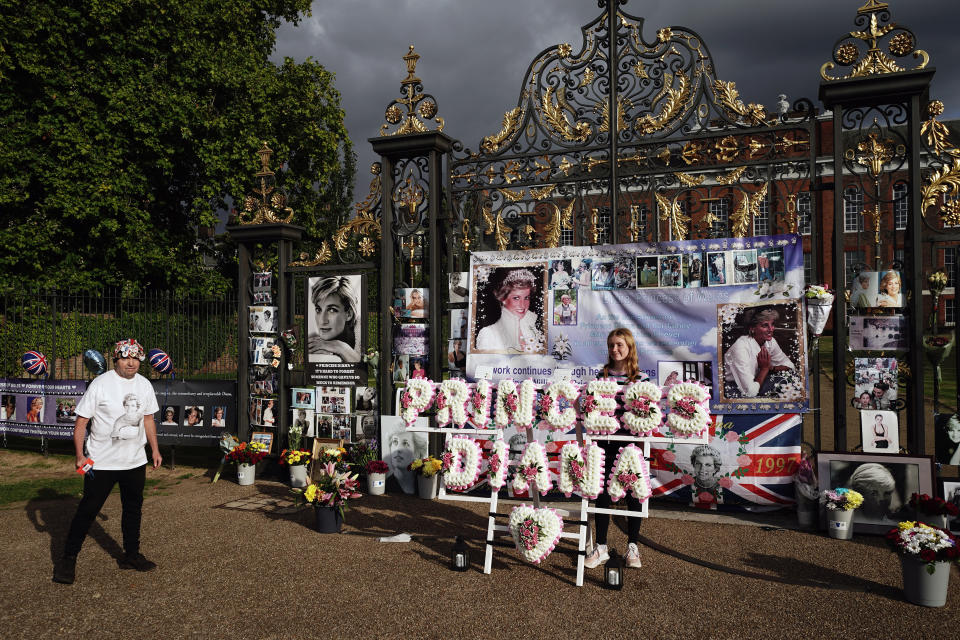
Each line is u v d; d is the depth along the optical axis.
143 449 4.79
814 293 5.79
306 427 7.85
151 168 17.75
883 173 5.86
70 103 15.66
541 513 4.55
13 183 15.72
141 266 17.09
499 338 6.93
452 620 3.77
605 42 6.72
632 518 4.65
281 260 8.16
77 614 3.93
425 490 6.87
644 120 6.57
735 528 5.67
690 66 6.45
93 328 13.28
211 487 7.74
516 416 4.87
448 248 7.25
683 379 6.30
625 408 4.73
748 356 6.11
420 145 7.20
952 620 3.70
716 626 3.65
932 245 5.64
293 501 6.89
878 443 5.60
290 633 3.63
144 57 16.91
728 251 6.24
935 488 5.29
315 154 20.64
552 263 6.81
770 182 6.25
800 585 4.28
